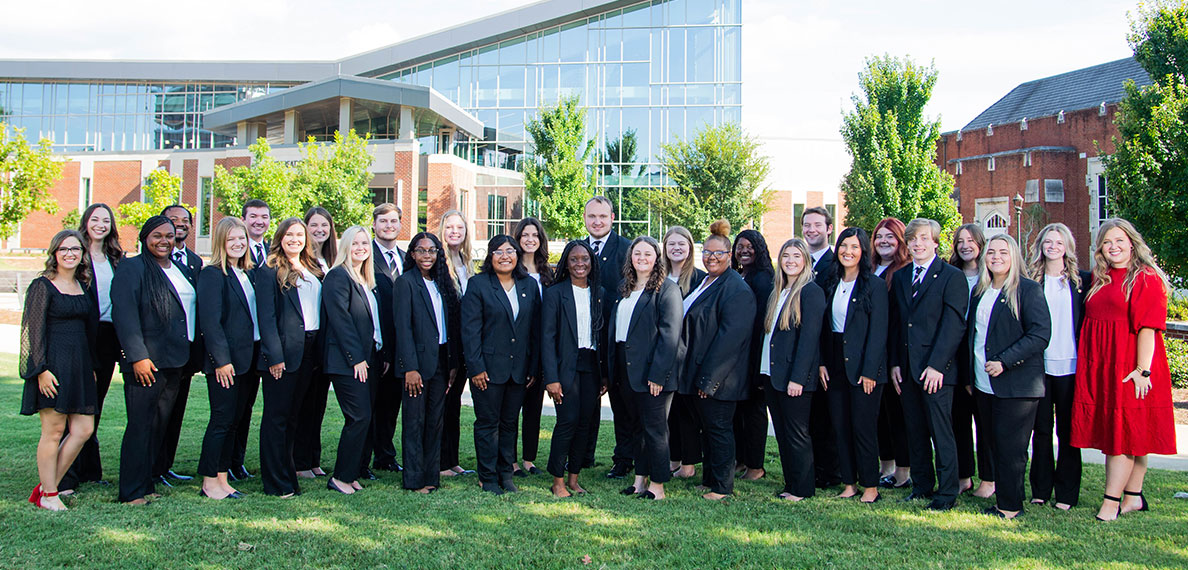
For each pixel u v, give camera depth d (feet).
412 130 107.45
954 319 17.15
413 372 18.13
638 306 18.03
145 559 13.34
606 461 22.61
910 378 17.92
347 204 88.94
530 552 13.99
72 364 16.29
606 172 118.52
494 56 125.08
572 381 18.11
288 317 17.63
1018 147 105.19
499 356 18.26
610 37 121.39
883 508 17.33
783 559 13.75
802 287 17.99
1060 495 17.57
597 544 14.52
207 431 17.40
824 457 19.89
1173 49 45.93
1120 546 14.60
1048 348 17.51
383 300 20.18
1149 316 16.35
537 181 98.22
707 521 16.16
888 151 75.66
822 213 21.27
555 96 122.42
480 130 119.85
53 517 15.48
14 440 22.29
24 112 150.71
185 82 146.41
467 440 25.03
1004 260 16.97
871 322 17.69
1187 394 32.50
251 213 20.97
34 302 15.81
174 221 20.67
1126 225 16.83
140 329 16.55
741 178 88.99
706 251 18.71
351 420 18.15
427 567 13.19
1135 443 16.22
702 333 18.56
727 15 119.44
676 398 20.59
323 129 125.49
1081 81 112.98
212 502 16.97
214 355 16.90
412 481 18.33
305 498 17.51
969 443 19.12
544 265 19.76
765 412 20.40
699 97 118.52
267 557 13.56
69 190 128.26
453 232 20.94
